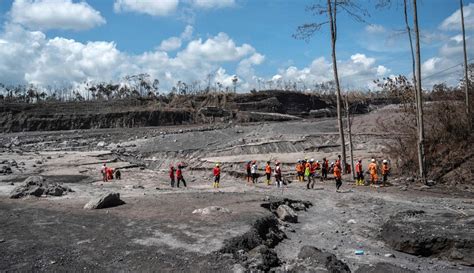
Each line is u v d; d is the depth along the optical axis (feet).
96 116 310.04
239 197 58.08
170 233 36.04
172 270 27.17
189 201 53.93
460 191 70.38
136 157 169.68
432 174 82.43
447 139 87.45
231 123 290.15
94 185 87.51
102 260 28.96
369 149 141.38
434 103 100.73
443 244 35.50
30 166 132.26
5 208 47.88
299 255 31.83
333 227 46.42
